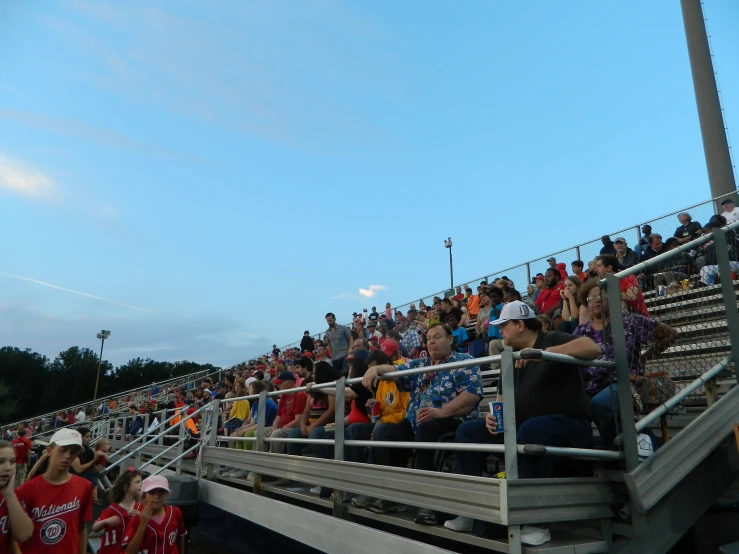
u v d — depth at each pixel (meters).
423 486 4.12
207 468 8.72
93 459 10.95
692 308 4.73
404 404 5.41
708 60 15.96
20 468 14.44
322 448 6.03
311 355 19.67
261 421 7.44
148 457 13.77
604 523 3.73
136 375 96.38
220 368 32.72
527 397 4.00
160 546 5.71
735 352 4.50
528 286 13.94
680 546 4.90
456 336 11.24
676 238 10.00
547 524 3.81
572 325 8.15
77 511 4.68
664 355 4.55
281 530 6.01
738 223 5.03
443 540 4.71
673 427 5.07
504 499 3.34
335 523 5.07
